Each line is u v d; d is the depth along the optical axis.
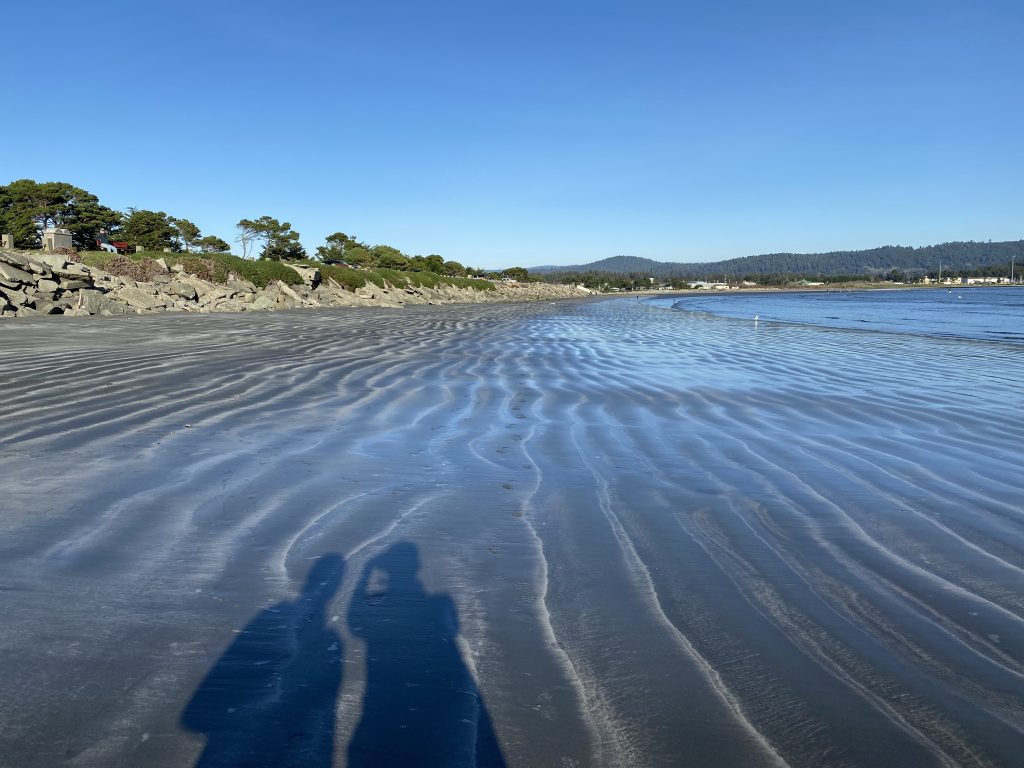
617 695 2.12
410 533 3.52
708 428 6.44
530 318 28.38
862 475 4.85
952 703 2.12
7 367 8.80
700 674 2.25
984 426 6.69
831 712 2.05
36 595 2.69
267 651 2.32
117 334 14.16
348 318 23.19
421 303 47.66
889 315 34.38
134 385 7.81
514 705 2.05
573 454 5.32
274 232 57.34
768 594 2.89
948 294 88.94
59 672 2.15
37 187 40.34
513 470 4.81
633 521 3.79
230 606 2.65
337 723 1.94
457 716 1.99
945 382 9.83
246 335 14.74
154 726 1.90
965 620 2.69
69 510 3.70
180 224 53.09
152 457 4.84
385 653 2.34
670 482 4.59
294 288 34.72
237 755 1.79
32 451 4.92
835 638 2.52
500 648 2.39
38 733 1.85
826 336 19.47
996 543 3.55
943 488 4.55
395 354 12.10
